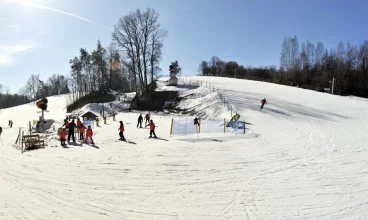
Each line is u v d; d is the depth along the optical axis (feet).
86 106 172.14
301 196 31.89
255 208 28.84
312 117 93.30
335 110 108.06
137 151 52.54
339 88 217.97
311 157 48.39
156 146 56.70
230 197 31.53
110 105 176.14
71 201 30.37
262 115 92.79
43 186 34.83
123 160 46.16
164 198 31.17
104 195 31.94
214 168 41.73
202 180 36.76
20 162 46.34
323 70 254.27
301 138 64.44
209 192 32.91
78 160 46.62
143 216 27.09
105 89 234.38
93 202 30.09
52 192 32.86
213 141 61.00
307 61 269.85
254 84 170.60
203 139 63.46
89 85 287.69
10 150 60.23
